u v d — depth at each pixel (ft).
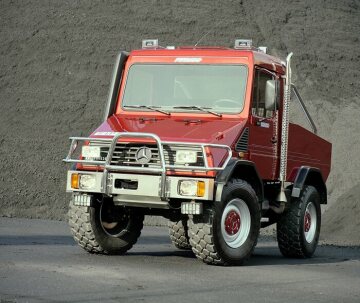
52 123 151.43
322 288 31.78
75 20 183.62
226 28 187.42
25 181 121.08
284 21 199.31
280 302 27.53
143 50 43.86
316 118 164.04
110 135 39.32
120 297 27.02
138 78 43.32
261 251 53.16
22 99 158.92
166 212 41.96
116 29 181.88
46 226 70.38
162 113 42.04
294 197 47.03
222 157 37.96
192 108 41.68
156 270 35.35
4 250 42.47
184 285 30.73
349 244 65.00
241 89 41.42
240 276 34.73
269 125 43.06
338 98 176.45
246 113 41.01
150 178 37.65
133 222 43.47
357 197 81.51
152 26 184.03
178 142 37.81
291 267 40.27
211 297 27.94
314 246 48.55
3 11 185.47
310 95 173.99
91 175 39.04
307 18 204.23
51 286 28.91
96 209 41.22
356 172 147.23
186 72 42.52
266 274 36.01
